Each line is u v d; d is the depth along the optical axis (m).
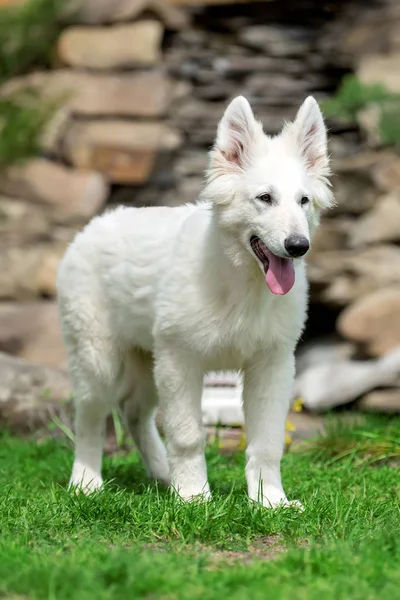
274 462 8.73
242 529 7.45
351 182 18.30
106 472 10.45
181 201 20.38
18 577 5.92
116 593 5.70
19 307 17.80
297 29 21.50
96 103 20.56
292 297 8.57
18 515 7.80
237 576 5.97
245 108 8.59
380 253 17.41
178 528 7.35
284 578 6.07
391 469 10.22
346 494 8.91
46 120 19.80
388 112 18.22
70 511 7.89
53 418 12.74
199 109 20.86
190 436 8.70
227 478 10.02
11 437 12.97
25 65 21.69
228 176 8.48
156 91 20.48
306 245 7.96
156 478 10.04
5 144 19.36
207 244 8.55
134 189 20.58
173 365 8.71
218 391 13.38
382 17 20.69
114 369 9.75
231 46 21.41
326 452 11.47
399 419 13.69
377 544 6.60
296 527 7.51
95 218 9.98
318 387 15.75
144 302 9.20
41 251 18.88
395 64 19.70
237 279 8.45
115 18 21.16
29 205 19.56
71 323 9.75
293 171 8.39
